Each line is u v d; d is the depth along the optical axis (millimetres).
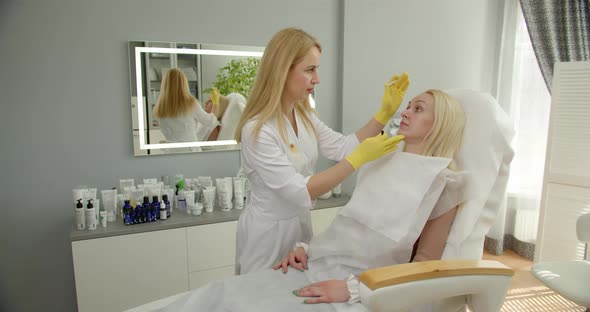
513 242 2982
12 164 1856
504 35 2783
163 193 1984
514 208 2965
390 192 1033
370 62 2451
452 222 1036
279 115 1233
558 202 2311
